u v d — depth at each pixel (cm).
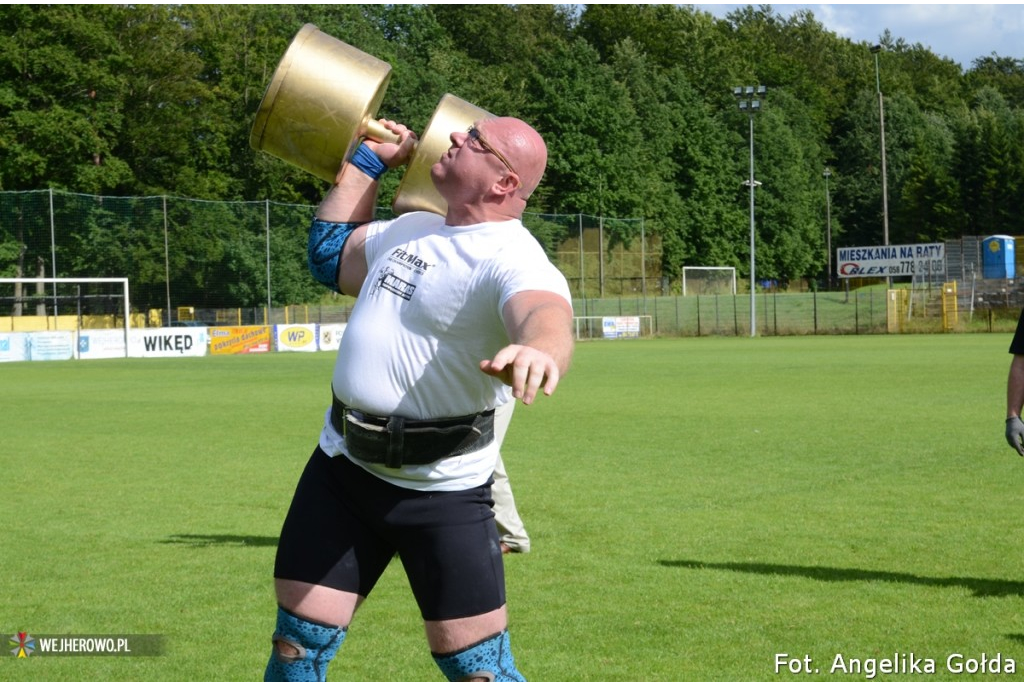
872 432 1483
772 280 9338
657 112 8644
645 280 6191
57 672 519
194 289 4778
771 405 1894
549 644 552
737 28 13700
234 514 930
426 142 357
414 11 7938
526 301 298
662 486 1049
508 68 8688
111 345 4134
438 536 329
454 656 331
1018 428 603
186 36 6381
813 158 10750
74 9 5519
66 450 1380
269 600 648
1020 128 10531
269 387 2497
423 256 332
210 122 6306
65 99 5600
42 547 797
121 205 4622
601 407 1888
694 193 8719
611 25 10312
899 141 11100
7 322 4347
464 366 325
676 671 511
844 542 788
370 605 638
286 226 5003
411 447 326
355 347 334
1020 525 844
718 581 679
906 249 6475
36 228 4525
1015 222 9931
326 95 378
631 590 659
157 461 1273
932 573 694
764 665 520
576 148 7738
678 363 3219
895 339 4709
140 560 754
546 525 859
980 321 5466
